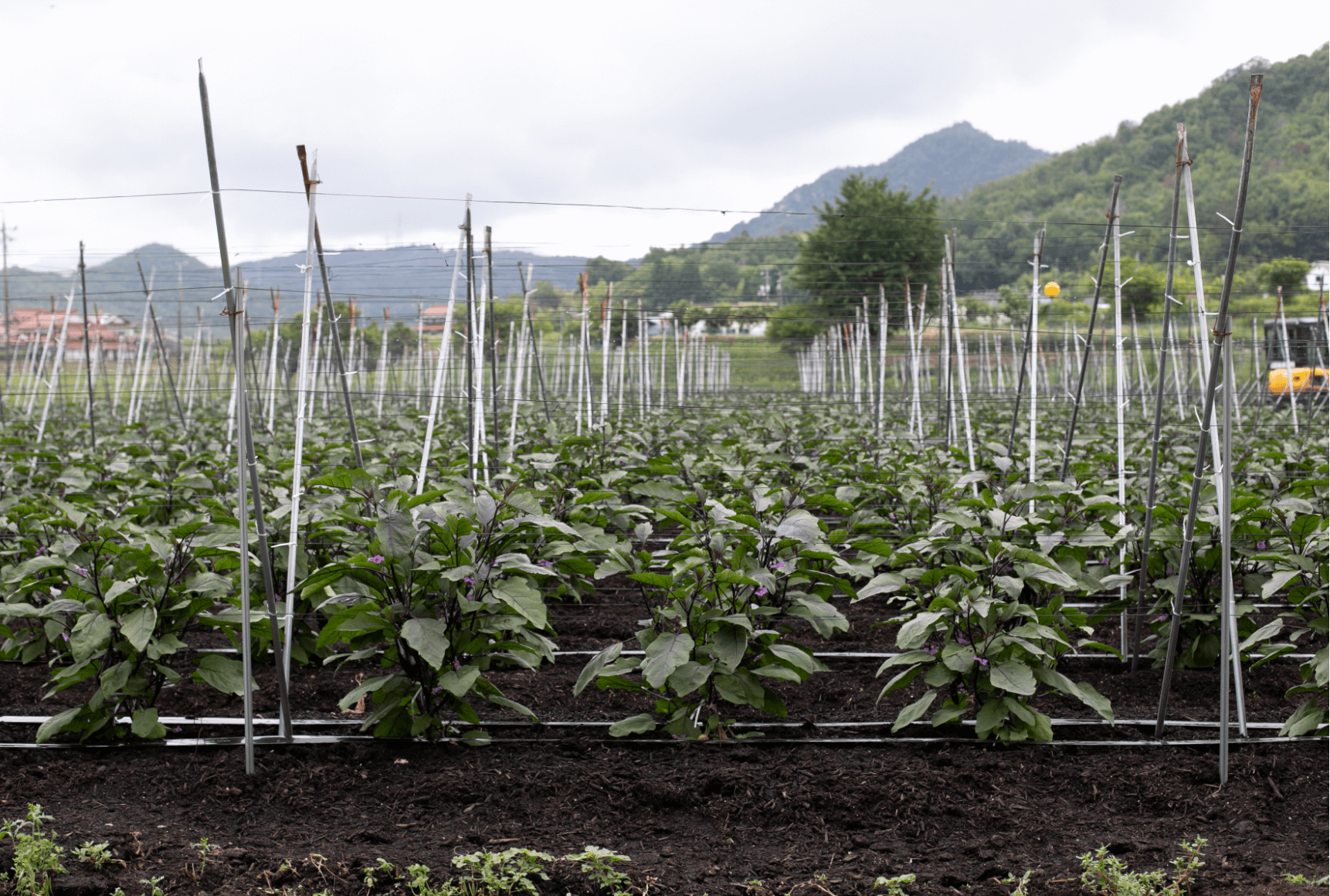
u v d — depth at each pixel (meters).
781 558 6.32
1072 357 36.78
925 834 4.68
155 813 4.82
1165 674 5.83
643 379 25.94
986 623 5.59
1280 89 100.12
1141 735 5.98
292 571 5.97
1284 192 76.69
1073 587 5.48
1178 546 7.03
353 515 5.91
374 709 6.33
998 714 5.45
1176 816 4.97
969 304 47.88
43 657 7.43
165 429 17.28
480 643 5.42
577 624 8.64
